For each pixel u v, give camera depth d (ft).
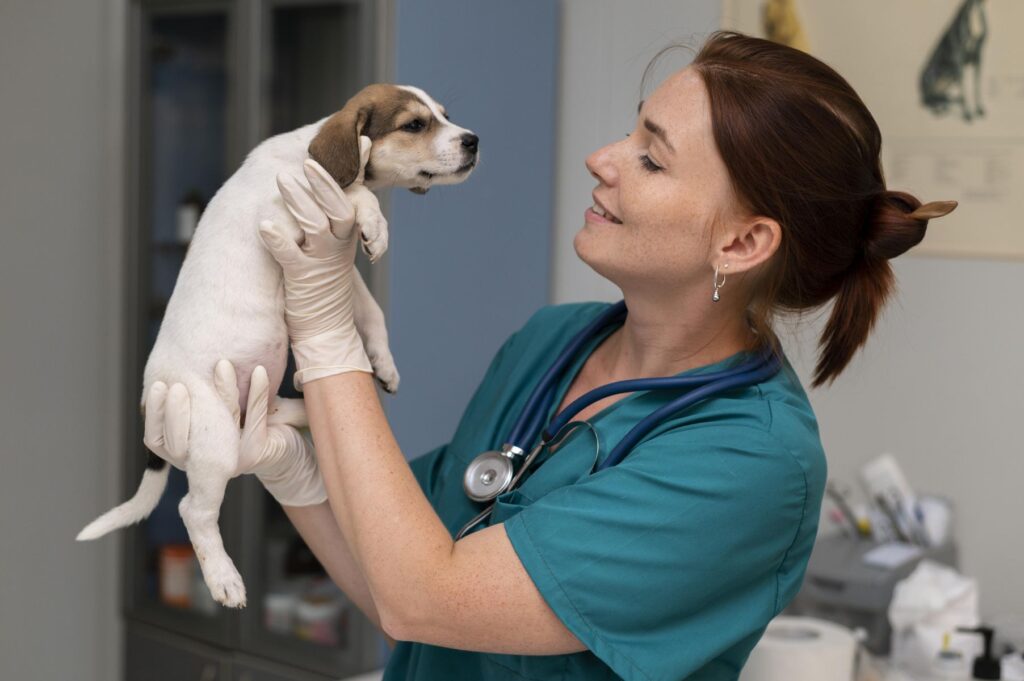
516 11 8.09
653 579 3.13
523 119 8.25
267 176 3.61
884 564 6.51
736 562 3.18
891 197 3.50
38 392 9.57
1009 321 6.77
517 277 8.35
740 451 3.19
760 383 3.53
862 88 7.21
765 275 3.57
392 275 7.43
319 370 3.38
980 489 6.92
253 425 3.53
